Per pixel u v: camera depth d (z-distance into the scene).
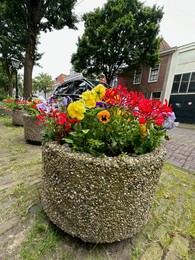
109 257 0.97
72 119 1.01
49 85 26.75
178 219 1.36
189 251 1.07
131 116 1.16
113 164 0.85
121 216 0.95
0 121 4.95
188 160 2.84
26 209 1.30
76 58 10.57
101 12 9.26
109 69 10.67
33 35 6.68
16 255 0.92
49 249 0.98
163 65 10.63
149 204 1.08
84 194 0.90
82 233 0.98
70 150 0.97
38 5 6.29
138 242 1.10
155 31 9.05
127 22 8.38
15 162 2.16
